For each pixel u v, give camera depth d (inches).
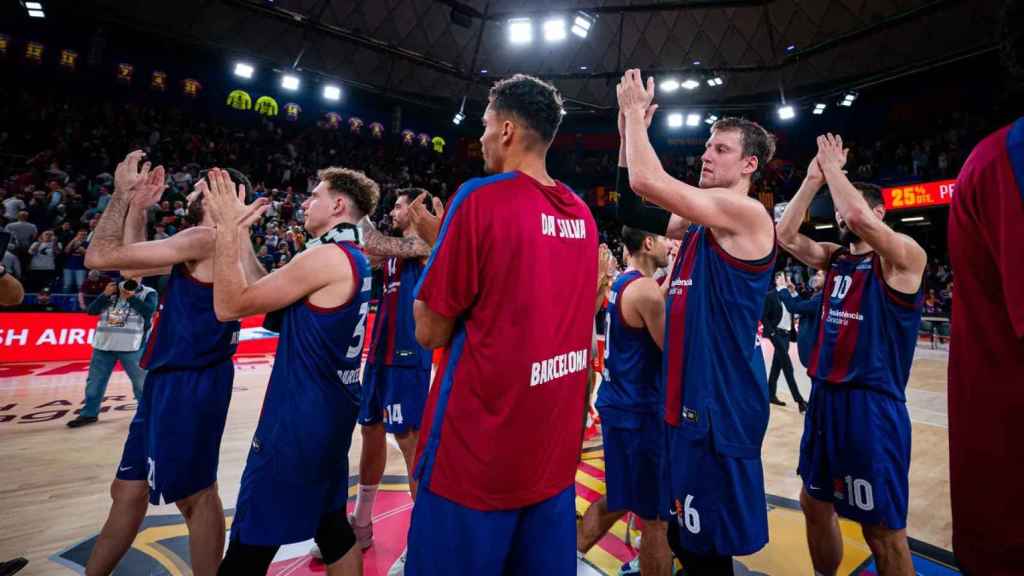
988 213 29.9
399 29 695.7
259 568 61.1
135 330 184.2
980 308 31.0
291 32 677.3
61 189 438.3
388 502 119.7
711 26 689.0
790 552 99.0
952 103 721.6
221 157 656.4
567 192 52.1
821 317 85.3
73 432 168.2
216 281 58.7
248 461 63.8
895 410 73.1
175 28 625.9
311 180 705.0
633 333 79.5
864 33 600.7
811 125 861.8
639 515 76.8
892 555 71.2
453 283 42.5
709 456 58.2
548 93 50.4
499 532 42.4
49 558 90.7
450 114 879.7
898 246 71.5
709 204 57.2
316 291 64.3
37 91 605.3
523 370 43.3
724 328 60.0
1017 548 27.8
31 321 291.3
